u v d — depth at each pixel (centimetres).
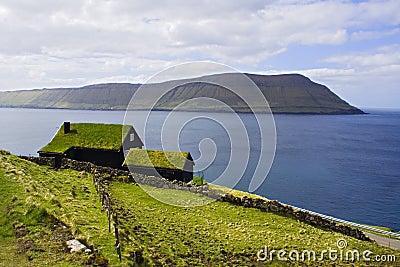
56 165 3959
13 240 1520
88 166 3812
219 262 1908
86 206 2248
